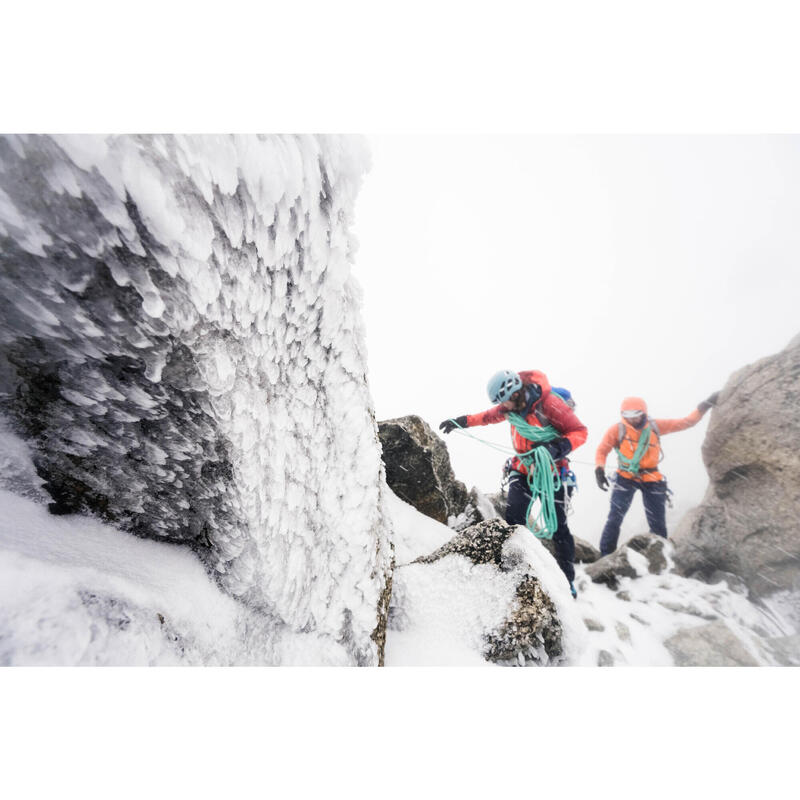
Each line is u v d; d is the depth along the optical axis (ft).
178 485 2.64
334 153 2.72
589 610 7.80
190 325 1.94
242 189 1.99
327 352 3.40
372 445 4.17
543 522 8.57
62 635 1.84
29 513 2.27
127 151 1.46
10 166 1.36
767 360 10.82
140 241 1.63
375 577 4.04
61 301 1.71
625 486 12.94
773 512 9.55
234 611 2.93
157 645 2.26
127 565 2.51
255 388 2.56
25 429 2.21
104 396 2.15
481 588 5.05
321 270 2.90
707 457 11.60
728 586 9.49
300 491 3.16
